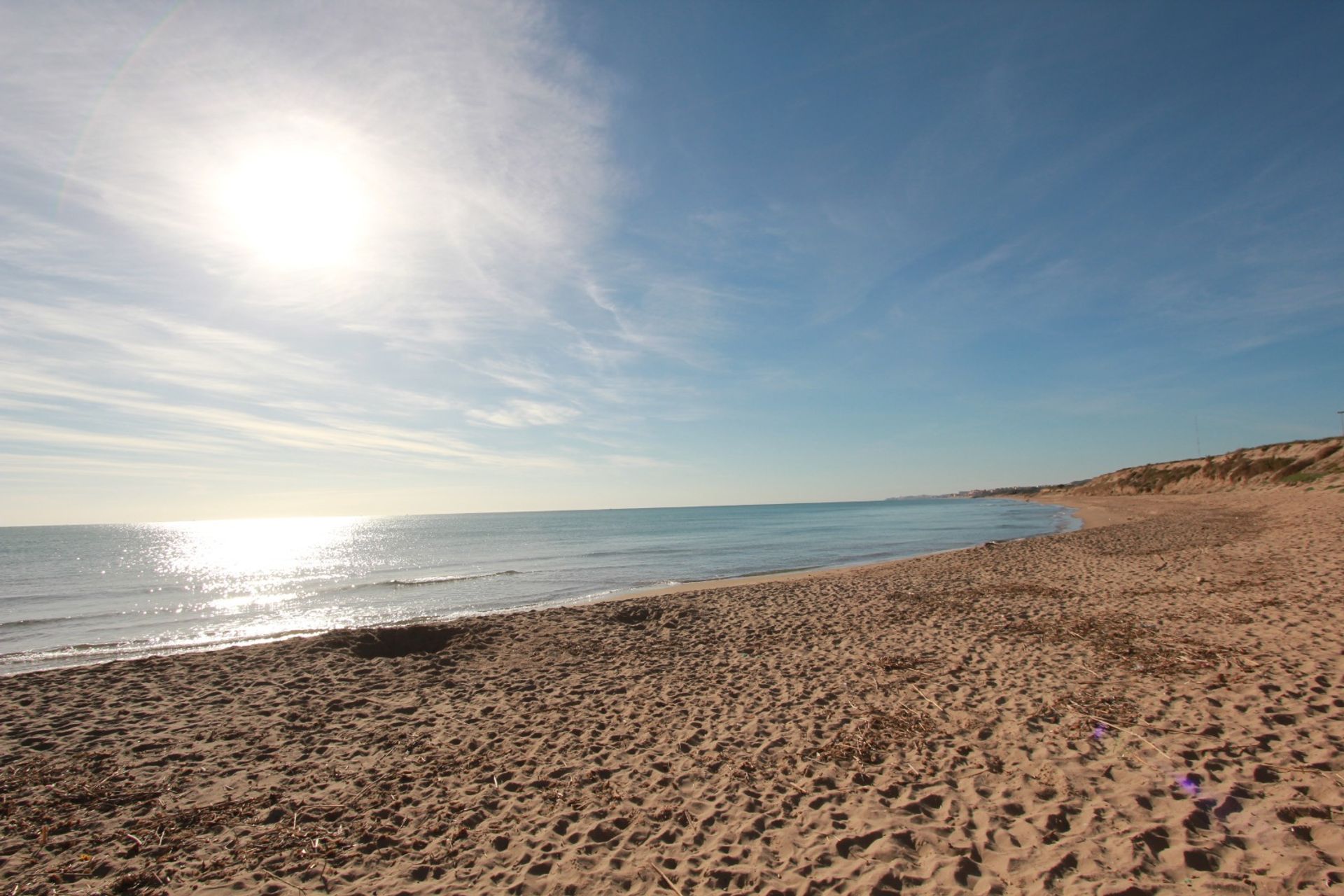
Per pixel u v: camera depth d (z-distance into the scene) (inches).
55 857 186.5
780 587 678.5
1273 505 1294.3
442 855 181.2
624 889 160.6
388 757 256.5
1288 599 406.9
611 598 754.2
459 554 1614.2
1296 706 233.5
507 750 258.5
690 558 1279.5
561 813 202.2
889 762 222.1
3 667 510.0
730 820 192.1
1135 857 152.2
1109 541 891.4
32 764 259.9
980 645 370.9
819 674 340.5
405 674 388.5
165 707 334.0
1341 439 1724.9
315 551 2069.4
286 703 337.1
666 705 308.0
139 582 1136.2
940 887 149.2
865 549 1391.5
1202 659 299.1
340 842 190.5
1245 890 136.6
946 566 765.3
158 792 229.6
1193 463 2623.0
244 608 805.9
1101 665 309.9
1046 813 177.3
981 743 230.7
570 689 345.4
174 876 174.9
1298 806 166.2
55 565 1592.0
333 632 502.9
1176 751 206.4
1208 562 605.6
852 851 168.4
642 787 218.5
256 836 195.5
